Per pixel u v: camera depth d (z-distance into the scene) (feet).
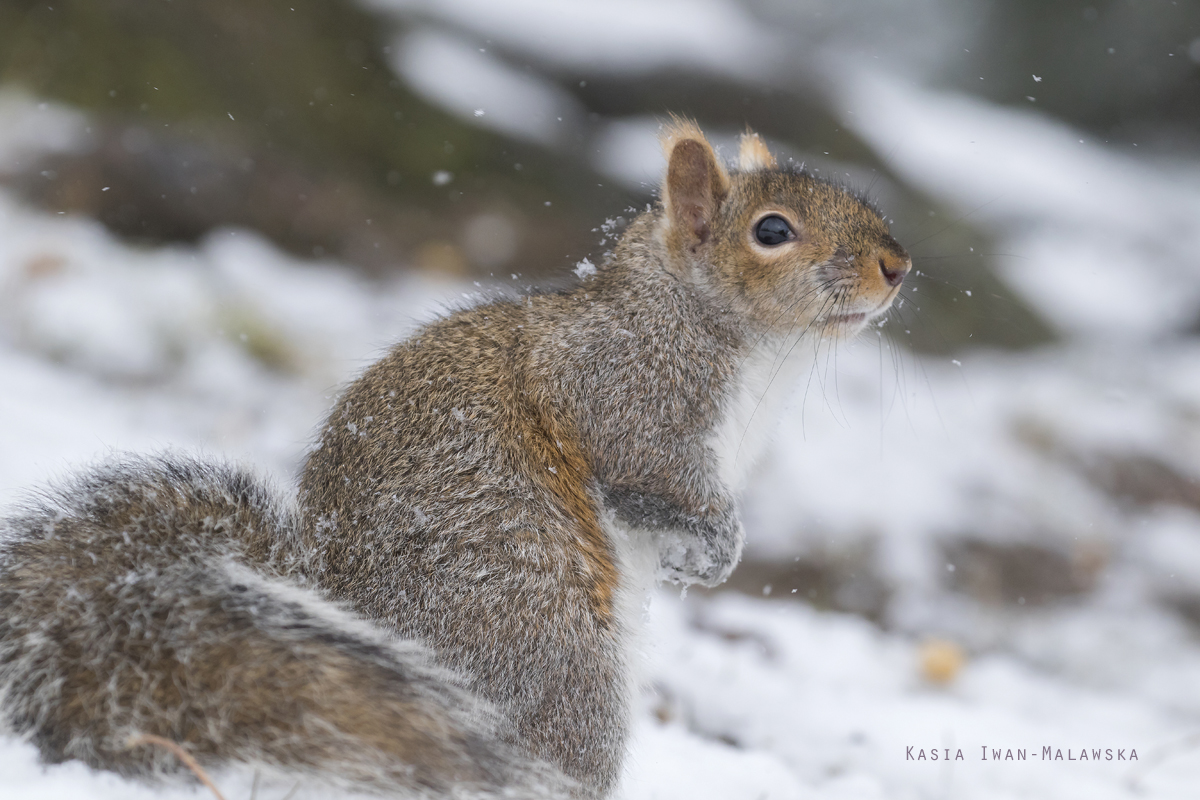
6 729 13.76
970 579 41.32
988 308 69.46
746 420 20.22
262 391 40.93
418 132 65.05
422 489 17.16
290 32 65.72
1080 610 41.98
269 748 13.70
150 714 13.65
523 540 17.10
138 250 47.88
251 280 47.75
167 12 60.95
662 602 32.76
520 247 60.70
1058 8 104.99
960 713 28.76
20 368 36.99
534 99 73.41
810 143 75.51
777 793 21.24
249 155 56.39
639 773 20.89
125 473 16.16
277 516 16.65
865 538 41.24
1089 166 95.91
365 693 14.12
